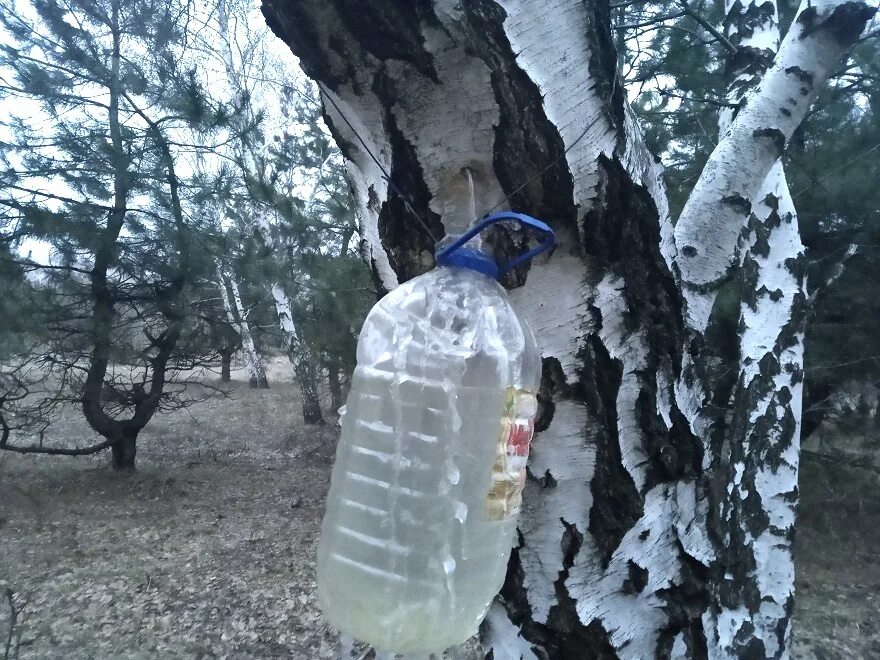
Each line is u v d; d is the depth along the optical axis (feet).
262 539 24.36
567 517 5.15
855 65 19.34
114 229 27.14
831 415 22.49
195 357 34.04
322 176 35.91
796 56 6.95
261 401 58.65
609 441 5.03
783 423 10.19
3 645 16.37
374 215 5.30
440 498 4.06
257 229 29.37
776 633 9.69
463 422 4.12
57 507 27.37
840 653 16.98
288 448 39.52
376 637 4.17
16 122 26.04
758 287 10.57
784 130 6.93
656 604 5.23
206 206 28.86
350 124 4.95
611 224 4.77
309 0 4.07
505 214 4.21
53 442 39.24
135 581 20.44
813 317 20.76
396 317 4.35
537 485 5.16
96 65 25.63
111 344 28.48
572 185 4.60
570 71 4.46
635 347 5.02
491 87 4.32
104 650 16.40
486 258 4.48
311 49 4.35
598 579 5.16
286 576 21.06
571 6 4.40
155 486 30.48
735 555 9.85
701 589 5.33
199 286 30.71
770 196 10.57
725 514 10.12
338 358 27.45
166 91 26.86
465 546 4.08
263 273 27.30
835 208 19.66
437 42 4.18
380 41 4.20
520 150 4.50
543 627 5.27
